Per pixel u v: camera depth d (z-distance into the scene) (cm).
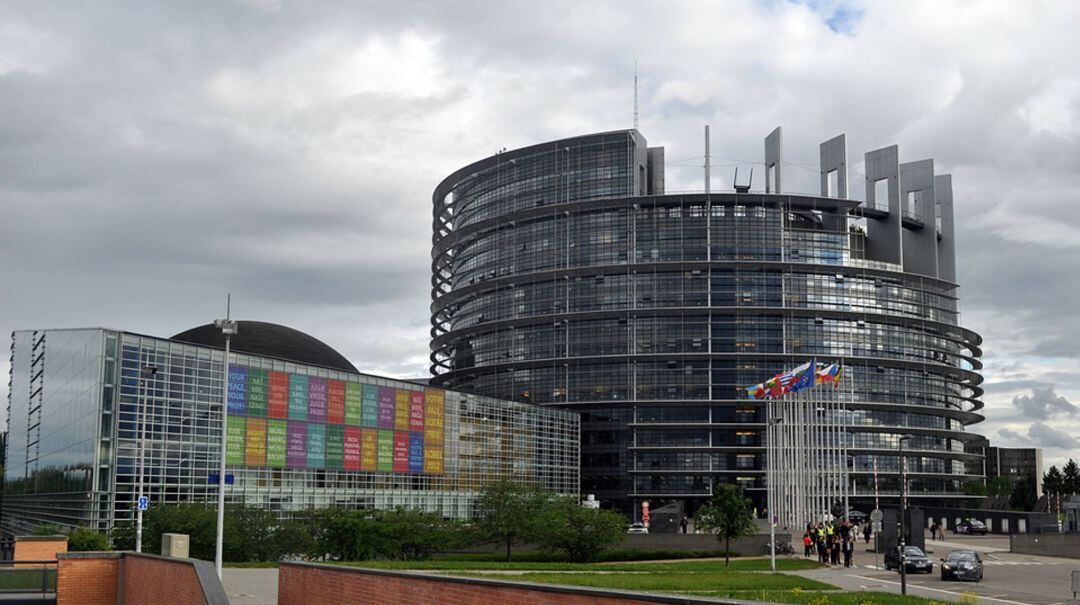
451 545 8856
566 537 9012
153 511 7738
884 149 19062
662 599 1789
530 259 18538
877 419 17700
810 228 17988
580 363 17862
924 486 18262
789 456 12650
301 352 12031
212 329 11769
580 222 18162
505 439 14625
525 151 18938
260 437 10219
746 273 17562
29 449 11806
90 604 3612
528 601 2080
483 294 19225
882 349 17912
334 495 11094
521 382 18350
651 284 17612
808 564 7625
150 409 9162
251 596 3625
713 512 8062
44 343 11344
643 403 17350
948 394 18875
